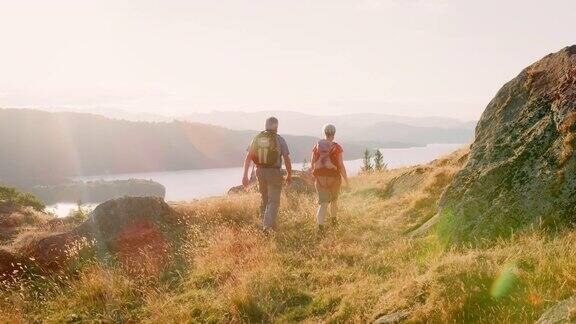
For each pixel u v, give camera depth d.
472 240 6.63
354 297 5.90
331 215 9.71
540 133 7.14
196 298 6.93
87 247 9.07
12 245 9.54
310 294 6.50
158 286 7.73
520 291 4.72
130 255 8.98
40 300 7.68
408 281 5.62
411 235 8.01
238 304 6.38
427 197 9.42
